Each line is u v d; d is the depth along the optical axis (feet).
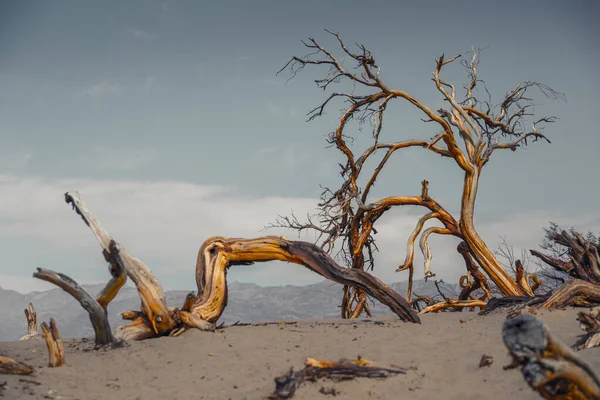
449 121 86.33
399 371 37.63
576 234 61.46
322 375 36.35
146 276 51.93
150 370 41.70
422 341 47.21
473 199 81.56
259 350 45.96
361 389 35.09
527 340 24.29
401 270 78.89
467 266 84.07
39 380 37.68
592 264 59.62
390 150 83.35
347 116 84.79
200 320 52.75
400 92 82.79
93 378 39.32
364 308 84.94
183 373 40.68
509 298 61.21
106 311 49.24
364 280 58.54
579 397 23.91
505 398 32.19
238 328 54.95
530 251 64.28
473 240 80.43
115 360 44.21
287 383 34.01
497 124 86.07
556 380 24.03
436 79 86.02
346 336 50.03
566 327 47.91
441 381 36.60
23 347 51.49
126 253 51.11
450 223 82.23
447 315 62.90
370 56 82.48
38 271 46.57
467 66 88.84
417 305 81.46
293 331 52.95
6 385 35.50
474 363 39.60
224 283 57.77
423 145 84.07
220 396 35.42
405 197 83.10
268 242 59.67
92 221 50.29
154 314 51.80
